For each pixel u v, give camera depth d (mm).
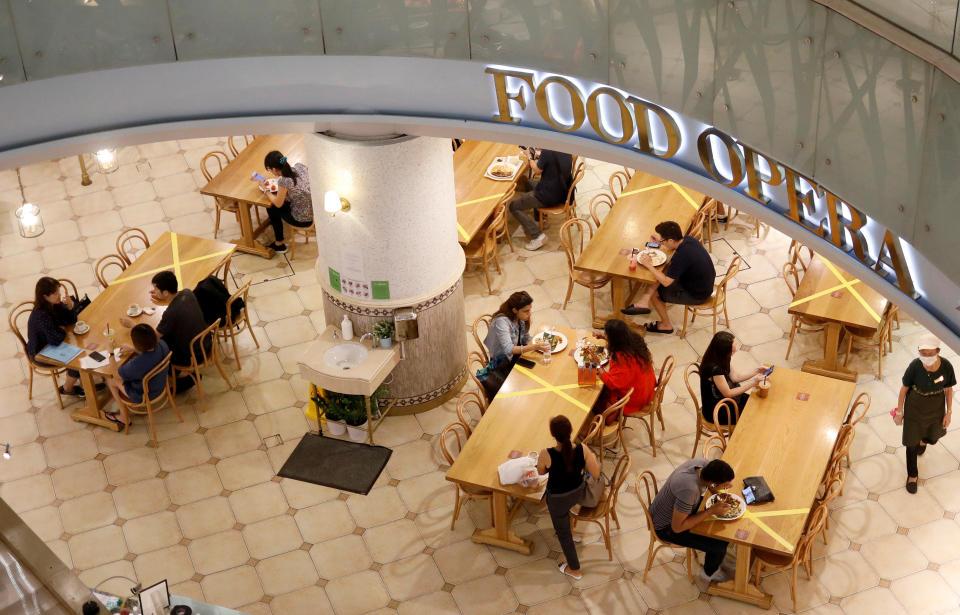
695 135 6988
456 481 8500
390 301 9508
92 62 7453
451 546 8977
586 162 13484
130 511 9406
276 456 9844
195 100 7750
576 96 7277
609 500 8562
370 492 9477
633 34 6852
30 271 12031
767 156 6570
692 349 10758
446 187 9258
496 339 9570
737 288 11438
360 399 9750
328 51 7547
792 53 6141
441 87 7613
